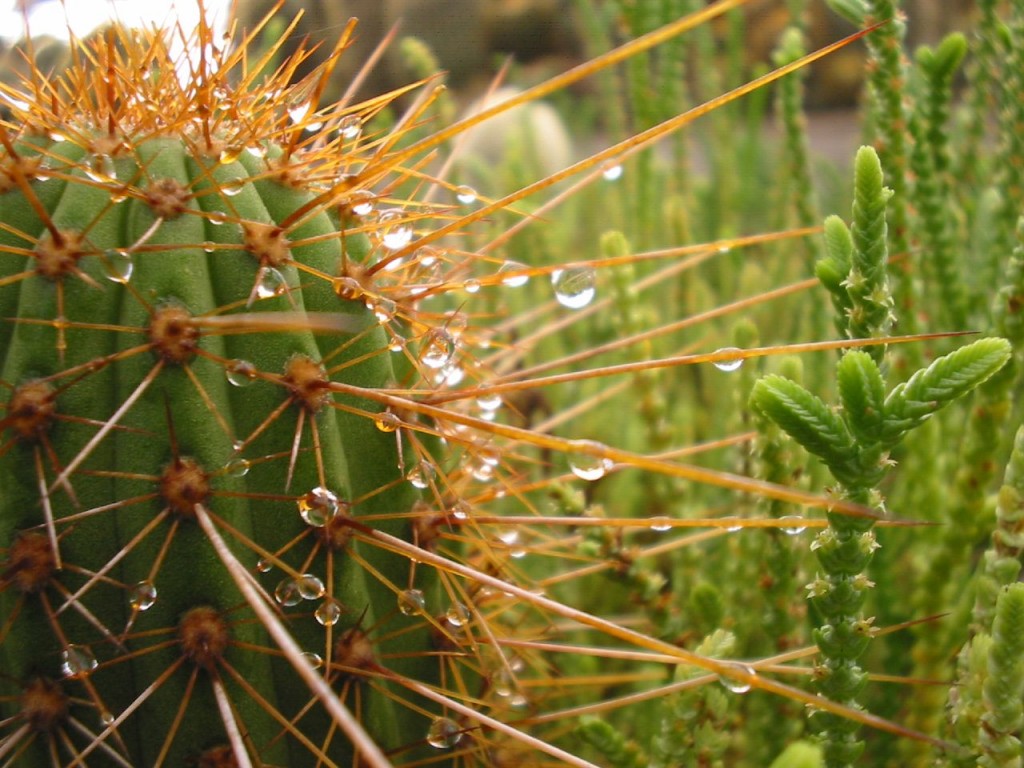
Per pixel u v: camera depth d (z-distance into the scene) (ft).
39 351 0.47
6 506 0.47
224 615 0.47
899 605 0.64
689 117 0.50
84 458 0.47
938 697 0.59
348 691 0.50
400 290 0.54
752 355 0.49
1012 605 0.46
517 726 0.56
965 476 0.59
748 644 0.65
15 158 0.48
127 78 0.51
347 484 0.50
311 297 0.50
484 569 0.57
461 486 0.58
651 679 0.64
